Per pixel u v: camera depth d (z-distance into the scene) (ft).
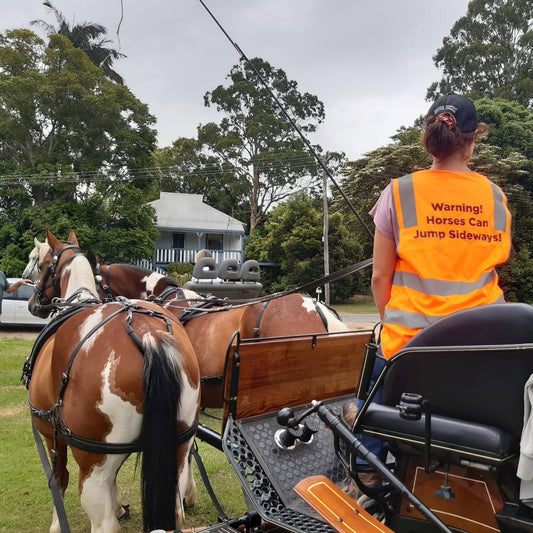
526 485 5.94
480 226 7.04
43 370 10.58
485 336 6.19
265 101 142.82
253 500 8.05
